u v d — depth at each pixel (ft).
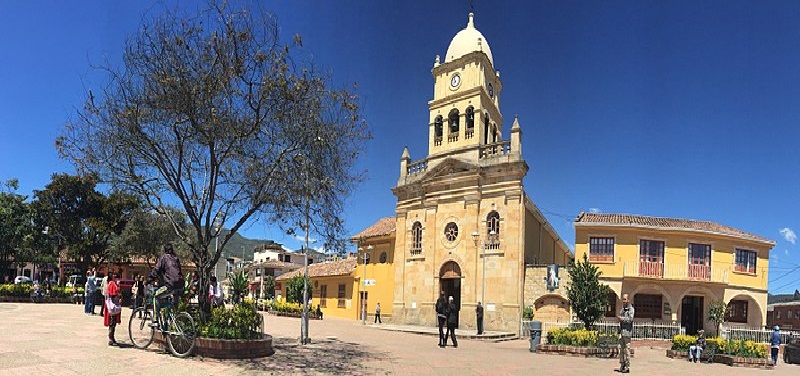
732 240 111.34
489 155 109.70
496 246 104.88
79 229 147.64
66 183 146.20
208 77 44.29
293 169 48.39
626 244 106.83
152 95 44.29
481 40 123.03
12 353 35.45
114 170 46.93
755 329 104.01
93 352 38.01
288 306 128.67
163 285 42.01
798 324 164.14
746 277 112.06
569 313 96.89
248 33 45.34
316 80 49.11
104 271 166.50
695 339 74.69
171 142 48.65
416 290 115.55
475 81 117.08
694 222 119.03
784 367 74.79
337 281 148.36
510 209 104.12
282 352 48.49
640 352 78.84
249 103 46.78
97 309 87.35
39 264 200.13
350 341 67.05
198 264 47.75
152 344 42.86
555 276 98.48
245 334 43.21
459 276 109.19
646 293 108.27
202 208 48.93
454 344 69.36
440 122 123.24
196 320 43.21
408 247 119.24
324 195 49.55
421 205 118.42
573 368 52.06
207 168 51.13
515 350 70.64
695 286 107.55
